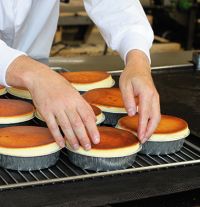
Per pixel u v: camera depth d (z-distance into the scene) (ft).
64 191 3.34
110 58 6.84
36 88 3.53
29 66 3.63
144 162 3.95
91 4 5.17
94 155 3.69
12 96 5.18
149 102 3.84
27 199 3.22
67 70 6.04
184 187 3.51
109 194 3.34
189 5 10.66
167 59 6.91
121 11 4.99
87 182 3.49
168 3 10.82
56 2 6.14
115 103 4.69
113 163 3.73
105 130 4.11
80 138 3.58
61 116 3.48
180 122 4.34
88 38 10.93
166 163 3.88
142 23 4.85
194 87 5.76
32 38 6.15
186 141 4.32
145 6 10.75
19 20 5.67
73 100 3.49
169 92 5.56
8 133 3.96
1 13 5.64
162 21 11.19
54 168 3.78
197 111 5.02
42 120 4.37
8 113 4.37
